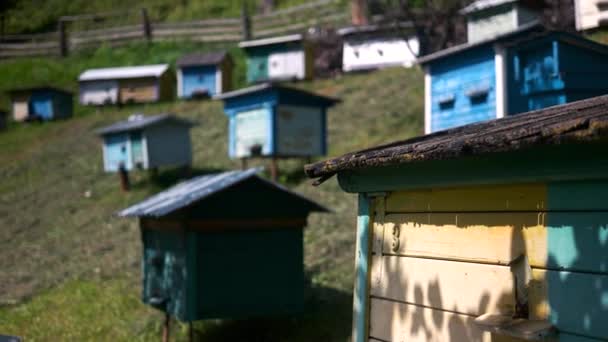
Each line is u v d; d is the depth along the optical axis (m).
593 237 2.80
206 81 24.36
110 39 32.41
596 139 2.51
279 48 23.33
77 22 35.47
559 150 2.89
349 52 21.27
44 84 28.86
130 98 24.97
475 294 3.38
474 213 3.41
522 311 3.12
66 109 24.94
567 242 2.92
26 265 12.08
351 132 16.08
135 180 16.55
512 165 3.13
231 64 25.14
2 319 9.56
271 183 7.22
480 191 3.38
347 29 21.08
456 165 3.44
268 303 7.25
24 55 32.41
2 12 36.91
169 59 29.66
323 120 14.43
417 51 18.06
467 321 3.42
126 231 13.23
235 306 7.07
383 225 4.09
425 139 4.33
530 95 8.62
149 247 7.87
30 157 20.05
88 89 25.44
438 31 17.28
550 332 2.89
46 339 8.64
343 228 10.66
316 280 8.91
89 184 16.84
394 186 3.92
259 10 33.88
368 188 4.16
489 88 9.05
